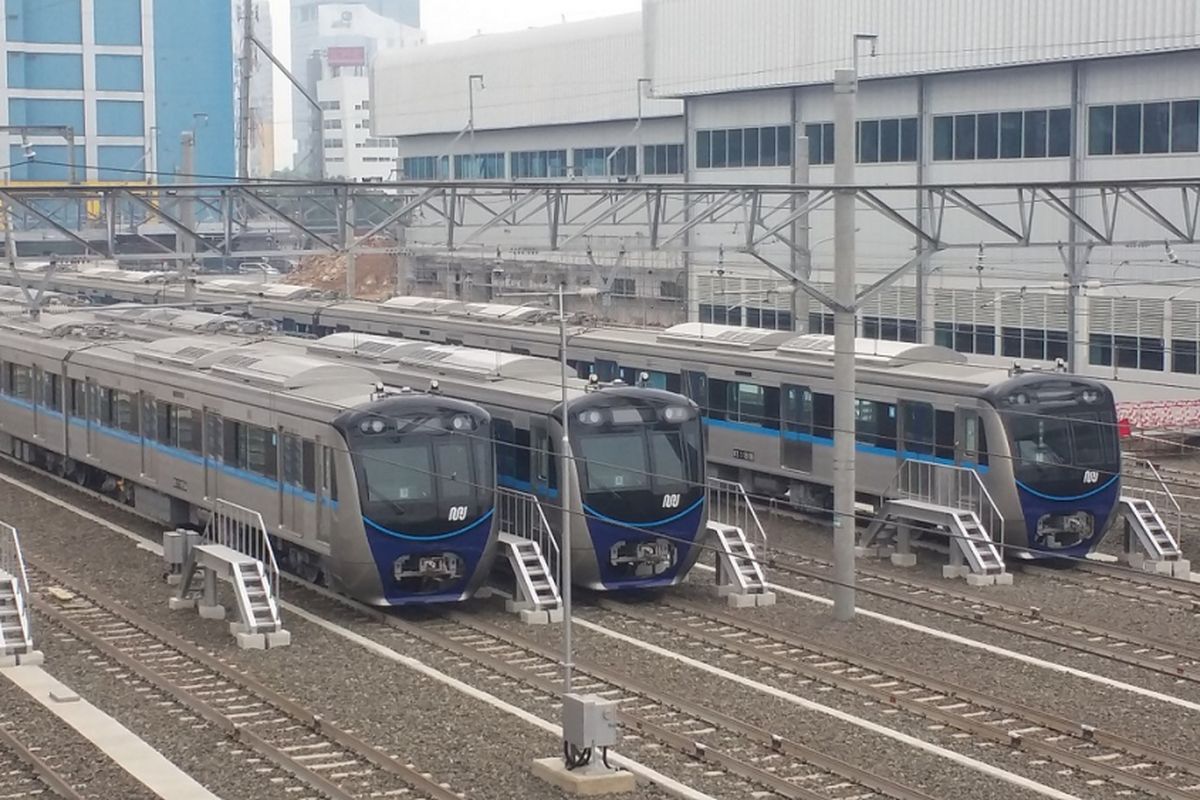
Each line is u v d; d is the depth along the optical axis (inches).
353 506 896.9
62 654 830.5
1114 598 953.5
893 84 1859.0
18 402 1448.1
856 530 1173.1
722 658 819.4
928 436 1078.4
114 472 1241.4
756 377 1209.4
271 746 659.4
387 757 644.7
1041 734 685.9
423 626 894.4
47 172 3341.5
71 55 3351.4
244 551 1011.3
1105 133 1652.3
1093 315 1695.4
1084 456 1037.2
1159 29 1555.1
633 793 612.4
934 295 1849.2
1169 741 672.4
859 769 626.8
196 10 3474.4
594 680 779.4
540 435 975.0
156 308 1487.5
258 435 1009.5
